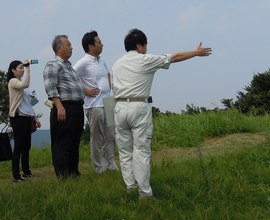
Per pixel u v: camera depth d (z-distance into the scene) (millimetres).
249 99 13555
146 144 3744
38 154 8688
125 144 3938
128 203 3721
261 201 3896
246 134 8492
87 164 7648
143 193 3729
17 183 4629
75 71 5117
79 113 4906
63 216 3281
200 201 3811
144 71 3781
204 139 8555
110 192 3934
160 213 3406
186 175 4691
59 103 4711
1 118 15117
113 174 5141
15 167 5641
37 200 3678
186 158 6215
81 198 3688
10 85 5586
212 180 4367
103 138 5832
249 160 5215
